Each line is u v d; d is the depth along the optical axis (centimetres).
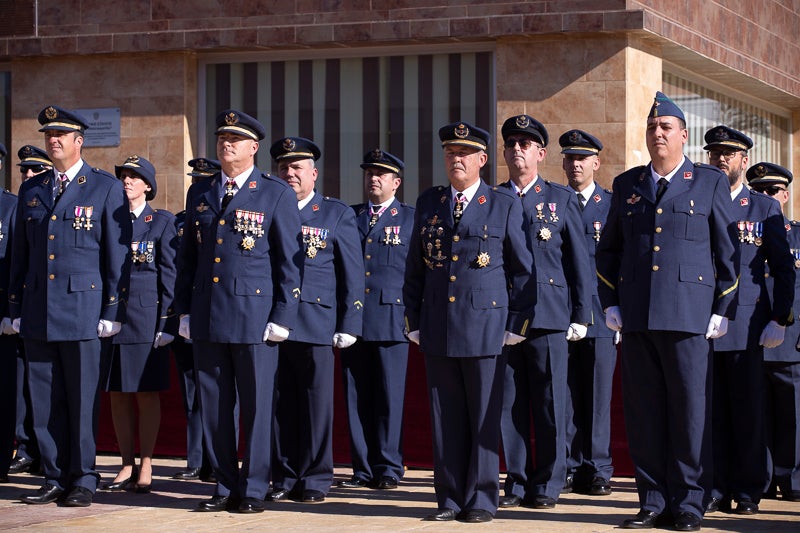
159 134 1424
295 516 855
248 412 875
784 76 1688
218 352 879
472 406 834
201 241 882
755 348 904
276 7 1388
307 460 934
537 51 1330
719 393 913
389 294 1044
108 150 1439
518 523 823
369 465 1041
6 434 1052
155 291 1005
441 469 841
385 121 1398
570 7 1303
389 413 1034
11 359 1048
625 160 1305
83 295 903
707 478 810
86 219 909
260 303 869
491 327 820
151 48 1405
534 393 913
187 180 1421
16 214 934
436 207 841
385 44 1382
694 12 1453
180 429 1205
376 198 1072
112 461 1176
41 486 985
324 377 934
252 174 888
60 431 921
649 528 802
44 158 1167
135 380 988
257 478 877
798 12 1775
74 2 1442
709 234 807
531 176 939
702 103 1564
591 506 916
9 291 939
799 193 1842
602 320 1008
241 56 1425
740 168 931
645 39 1338
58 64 1451
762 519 861
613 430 1088
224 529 802
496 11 1327
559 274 923
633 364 819
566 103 1322
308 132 1420
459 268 825
